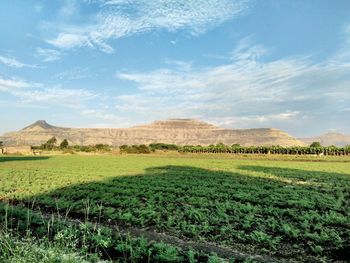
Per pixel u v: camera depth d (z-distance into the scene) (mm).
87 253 9398
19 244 8516
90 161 66500
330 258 10836
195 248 11625
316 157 94938
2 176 34656
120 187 26547
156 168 48875
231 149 133000
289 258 10828
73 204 17812
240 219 15141
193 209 16703
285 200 20250
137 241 11250
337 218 14867
